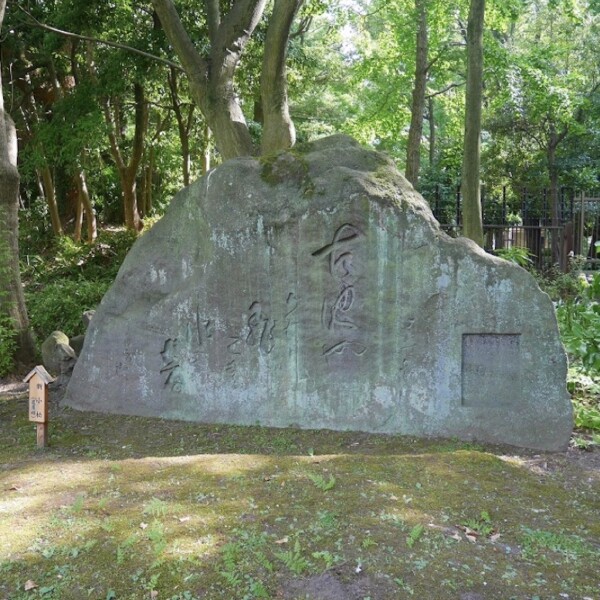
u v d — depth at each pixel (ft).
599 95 57.62
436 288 16.87
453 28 59.77
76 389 20.17
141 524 11.48
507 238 48.85
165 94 57.93
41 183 68.64
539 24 63.52
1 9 25.41
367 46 57.77
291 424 18.16
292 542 10.75
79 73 56.49
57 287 35.06
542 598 9.48
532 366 16.44
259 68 48.24
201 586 9.67
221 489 13.05
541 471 14.78
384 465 14.35
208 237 18.44
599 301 27.32
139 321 19.40
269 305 18.07
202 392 18.90
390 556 10.34
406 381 17.29
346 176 17.29
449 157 64.95
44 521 11.73
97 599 9.51
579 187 58.44
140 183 75.61
